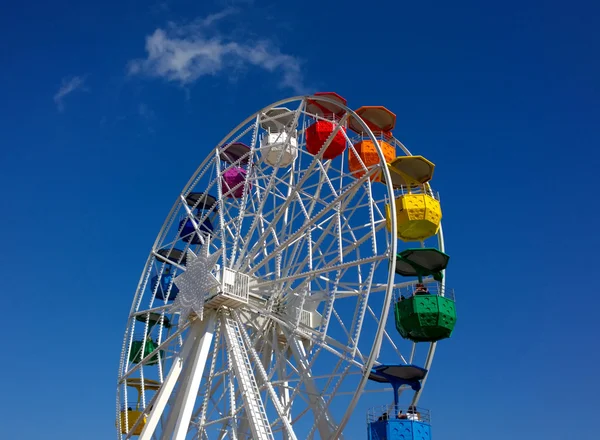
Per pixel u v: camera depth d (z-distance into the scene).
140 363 30.80
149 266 34.53
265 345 30.11
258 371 29.25
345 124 30.09
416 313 26.44
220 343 28.08
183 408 25.31
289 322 27.69
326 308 27.48
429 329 26.58
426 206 28.11
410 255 27.52
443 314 26.39
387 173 24.59
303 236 28.77
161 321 33.03
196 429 26.55
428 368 29.88
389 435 24.11
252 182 32.09
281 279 26.95
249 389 25.25
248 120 31.48
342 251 26.16
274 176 29.16
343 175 29.23
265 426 24.48
